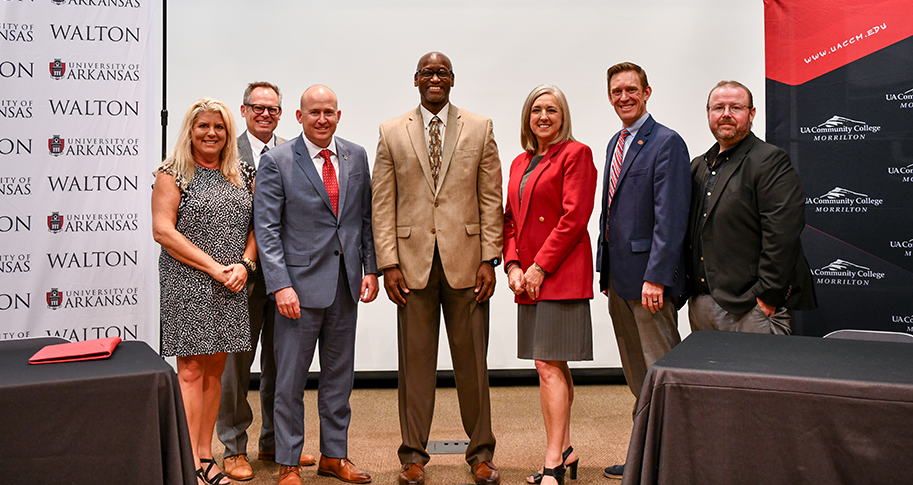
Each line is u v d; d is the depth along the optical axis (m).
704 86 4.33
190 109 2.41
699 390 1.38
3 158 2.84
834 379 1.30
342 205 2.56
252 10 4.23
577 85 4.32
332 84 4.29
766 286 2.31
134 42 2.95
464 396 2.66
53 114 2.88
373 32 4.29
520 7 4.30
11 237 2.86
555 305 2.47
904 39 3.09
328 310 2.57
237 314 2.45
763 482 1.34
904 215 3.13
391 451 3.05
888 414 1.25
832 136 3.20
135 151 2.96
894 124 3.12
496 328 4.37
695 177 2.60
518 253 2.59
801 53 3.22
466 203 2.55
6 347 1.92
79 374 1.55
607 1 4.30
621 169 2.55
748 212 2.39
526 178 2.57
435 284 2.59
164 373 1.59
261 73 4.24
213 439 3.27
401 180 2.57
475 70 4.31
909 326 3.15
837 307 3.24
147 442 1.56
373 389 4.30
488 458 2.63
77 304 2.94
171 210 2.39
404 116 2.63
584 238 2.52
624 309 2.62
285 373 2.53
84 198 2.93
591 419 3.55
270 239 2.48
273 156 2.54
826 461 1.30
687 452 1.39
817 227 3.25
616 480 2.66
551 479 2.42
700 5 4.30
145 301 3.01
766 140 3.31
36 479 1.49
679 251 2.42
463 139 2.56
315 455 3.00
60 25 2.87
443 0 4.29
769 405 1.33
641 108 2.54
